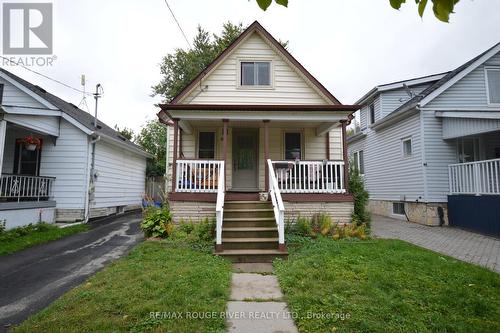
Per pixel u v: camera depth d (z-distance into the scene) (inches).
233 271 213.3
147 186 778.2
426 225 442.9
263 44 435.8
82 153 442.0
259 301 158.4
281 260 232.2
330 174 359.3
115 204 554.9
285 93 428.5
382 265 212.4
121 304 144.8
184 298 151.3
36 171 434.3
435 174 445.7
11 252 267.7
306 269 202.2
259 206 319.3
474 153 455.2
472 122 399.5
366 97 633.6
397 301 151.6
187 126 411.8
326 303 148.3
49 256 256.1
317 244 271.9
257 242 258.2
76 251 273.3
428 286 175.3
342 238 304.8
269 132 440.1
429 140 450.3
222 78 428.8
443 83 453.7
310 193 341.1
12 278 199.8
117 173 562.9
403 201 508.4
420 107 451.5
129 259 227.1
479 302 150.9
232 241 257.9
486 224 366.9
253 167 434.6
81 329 122.9
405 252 251.4
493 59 461.7
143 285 169.5
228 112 349.7
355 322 130.8
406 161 498.3
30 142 399.5
